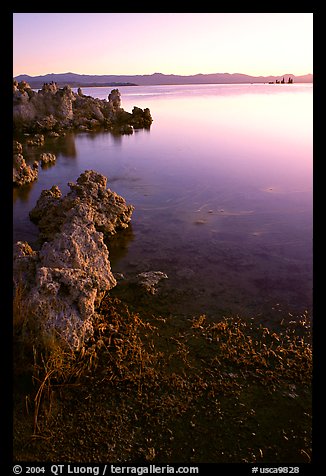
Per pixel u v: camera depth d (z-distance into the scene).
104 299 8.94
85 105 40.50
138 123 40.22
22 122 34.16
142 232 13.18
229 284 9.80
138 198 16.94
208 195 17.27
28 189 18.64
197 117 45.66
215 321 8.28
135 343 7.38
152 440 5.53
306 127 35.91
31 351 6.79
